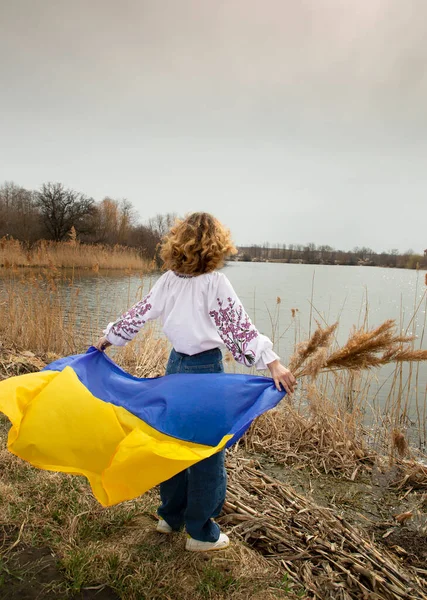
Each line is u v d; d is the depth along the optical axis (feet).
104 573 7.09
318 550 8.29
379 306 52.08
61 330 22.48
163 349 21.61
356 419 15.12
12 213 143.74
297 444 13.67
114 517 8.54
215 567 7.50
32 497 8.87
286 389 6.92
